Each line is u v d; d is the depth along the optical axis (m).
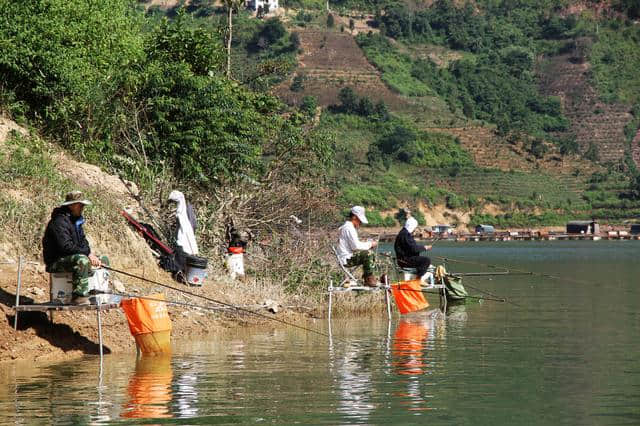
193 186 35.56
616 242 197.88
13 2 35.38
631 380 18.73
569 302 38.16
